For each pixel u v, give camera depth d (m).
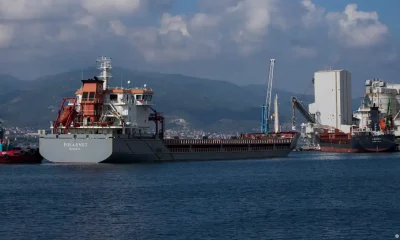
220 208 86.44
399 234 69.19
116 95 161.75
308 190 107.50
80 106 160.00
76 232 70.56
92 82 158.62
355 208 86.62
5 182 120.12
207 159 188.75
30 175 132.75
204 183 117.50
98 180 121.00
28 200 94.25
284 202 92.44
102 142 152.38
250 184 116.69
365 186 114.38
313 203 91.50
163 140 174.50
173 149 176.50
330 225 74.25
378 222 75.94
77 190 105.62
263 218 78.69
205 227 73.00
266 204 90.31
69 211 83.88
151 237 67.94
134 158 160.88
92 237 68.12
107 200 93.56
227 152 196.00
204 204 89.88
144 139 163.25
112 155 153.12
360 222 76.00
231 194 101.25
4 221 77.06
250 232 70.38
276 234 69.44
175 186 111.94
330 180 125.88
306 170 154.88
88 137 153.62
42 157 171.75
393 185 115.88
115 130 159.62
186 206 88.00
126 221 76.56
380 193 103.19
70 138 154.50
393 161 196.25
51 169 145.62
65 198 96.00
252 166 167.50
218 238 67.56
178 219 77.81
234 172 144.38
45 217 79.56
